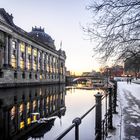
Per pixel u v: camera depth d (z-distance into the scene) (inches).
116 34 347.6
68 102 1542.8
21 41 3353.8
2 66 2687.0
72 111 1114.7
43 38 5615.2
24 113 1070.4
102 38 354.9
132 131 379.9
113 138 339.6
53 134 666.8
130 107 669.9
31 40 3752.5
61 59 5959.6
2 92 2153.1
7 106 1268.5
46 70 4670.3
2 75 2620.6
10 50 2898.6
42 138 623.8
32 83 3767.2
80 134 510.9
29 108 1242.0
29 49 3713.1
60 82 5802.2
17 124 828.0
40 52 4293.8
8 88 2721.5
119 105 713.0
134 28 338.0
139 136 349.4
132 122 451.5
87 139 474.3
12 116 986.1
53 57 5275.6
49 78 4879.4
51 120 880.9
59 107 1270.9
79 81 6648.6
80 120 151.7
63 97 1915.6
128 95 1103.6
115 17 335.6
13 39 3041.3
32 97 1846.7
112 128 398.0
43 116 984.3
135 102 800.9
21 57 3358.8
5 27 2770.7
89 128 570.9
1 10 2881.4
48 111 1144.2
